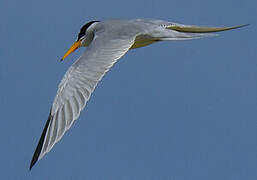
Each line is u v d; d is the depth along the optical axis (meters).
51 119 10.63
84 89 10.91
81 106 10.64
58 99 10.80
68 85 10.95
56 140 10.38
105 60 11.76
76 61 11.52
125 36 12.91
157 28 13.52
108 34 12.98
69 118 10.53
